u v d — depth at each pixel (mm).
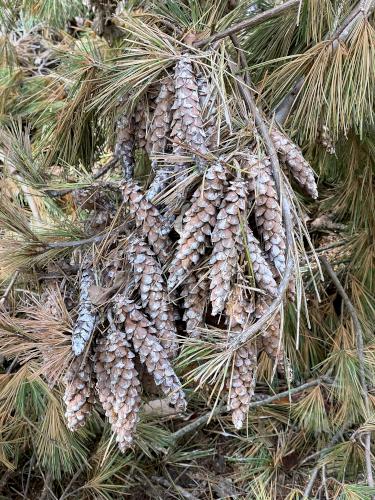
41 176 916
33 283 899
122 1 1090
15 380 942
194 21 829
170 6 863
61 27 1577
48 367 745
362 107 833
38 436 1079
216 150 729
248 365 684
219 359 662
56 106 1318
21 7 1368
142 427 1124
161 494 1287
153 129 792
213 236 671
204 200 679
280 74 859
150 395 929
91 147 988
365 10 829
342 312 1282
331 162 1217
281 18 929
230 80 826
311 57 845
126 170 854
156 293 722
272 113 863
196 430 1350
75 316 795
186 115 732
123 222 824
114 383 699
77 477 1277
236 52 895
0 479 1315
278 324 712
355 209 1242
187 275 685
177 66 771
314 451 1229
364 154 1129
